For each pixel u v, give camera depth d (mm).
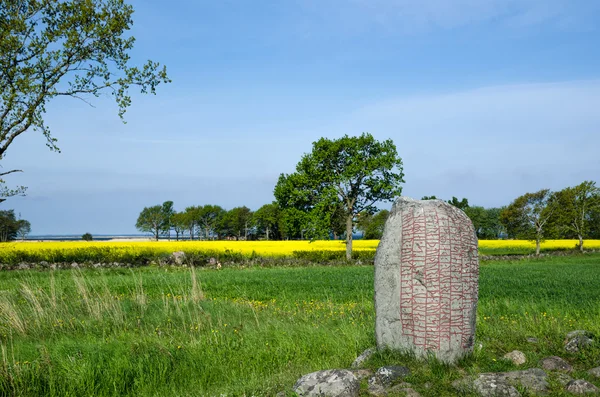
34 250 32031
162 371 7711
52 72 19203
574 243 63375
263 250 42781
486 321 11008
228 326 10820
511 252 53906
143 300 12977
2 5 19078
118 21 20094
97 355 7914
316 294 17641
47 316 11094
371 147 43281
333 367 7742
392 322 7797
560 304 14000
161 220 118500
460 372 6953
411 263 7637
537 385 6441
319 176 42062
